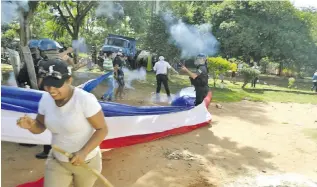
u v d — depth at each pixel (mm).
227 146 7473
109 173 5480
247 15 28406
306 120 10953
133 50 25328
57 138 3133
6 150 6082
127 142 6652
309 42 28172
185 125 8180
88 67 22500
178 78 21828
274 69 31281
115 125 6375
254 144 7785
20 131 5410
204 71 9156
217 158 6645
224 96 15180
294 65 29078
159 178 5469
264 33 27578
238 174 5973
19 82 7730
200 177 5668
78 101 2992
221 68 18406
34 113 5547
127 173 5543
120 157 6180
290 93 18562
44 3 21391
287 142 8109
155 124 7344
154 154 6480
